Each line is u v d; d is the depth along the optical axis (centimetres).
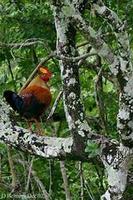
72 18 825
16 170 1413
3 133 932
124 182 860
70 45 904
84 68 1378
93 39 824
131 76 827
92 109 1531
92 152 855
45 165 1464
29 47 1384
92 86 1530
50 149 903
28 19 1345
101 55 830
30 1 1408
